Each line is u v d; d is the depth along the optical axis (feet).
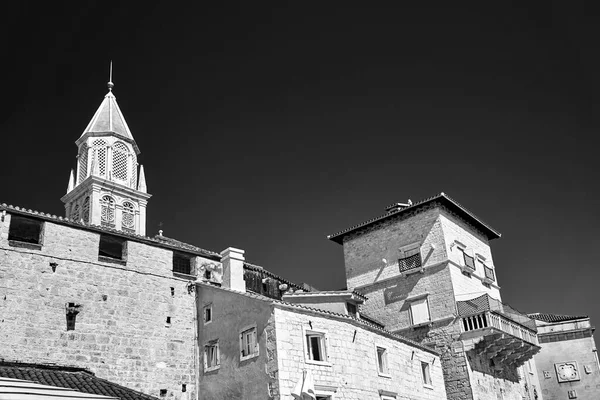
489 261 153.89
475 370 125.39
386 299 140.46
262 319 86.58
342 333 91.66
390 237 144.97
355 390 89.20
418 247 138.72
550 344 169.27
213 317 98.32
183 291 102.78
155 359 94.43
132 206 187.11
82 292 90.12
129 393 78.79
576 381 162.71
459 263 136.98
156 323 96.94
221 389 91.15
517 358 140.05
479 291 141.59
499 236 159.53
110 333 90.89
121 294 94.58
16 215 87.61
